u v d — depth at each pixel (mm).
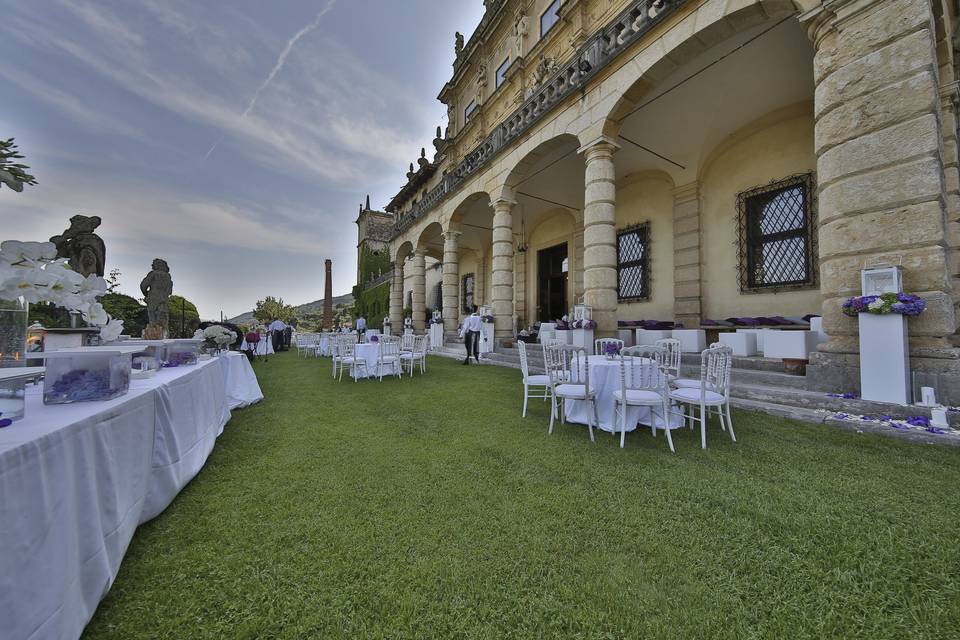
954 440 3207
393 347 8039
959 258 5094
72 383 1711
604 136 7328
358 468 2996
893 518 2180
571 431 4008
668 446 3492
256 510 2328
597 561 1835
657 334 8070
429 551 1913
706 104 7707
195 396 2918
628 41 6641
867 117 4113
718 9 5535
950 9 5605
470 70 17766
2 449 1053
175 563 1818
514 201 10641
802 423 4051
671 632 1437
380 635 1422
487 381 7234
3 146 1574
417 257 16281
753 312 8422
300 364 11211
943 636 1405
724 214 8984
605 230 7387
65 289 1613
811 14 4543
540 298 15461
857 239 4145
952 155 5172
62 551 1236
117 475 1675
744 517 2221
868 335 3957
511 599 1595
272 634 1421
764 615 1515
